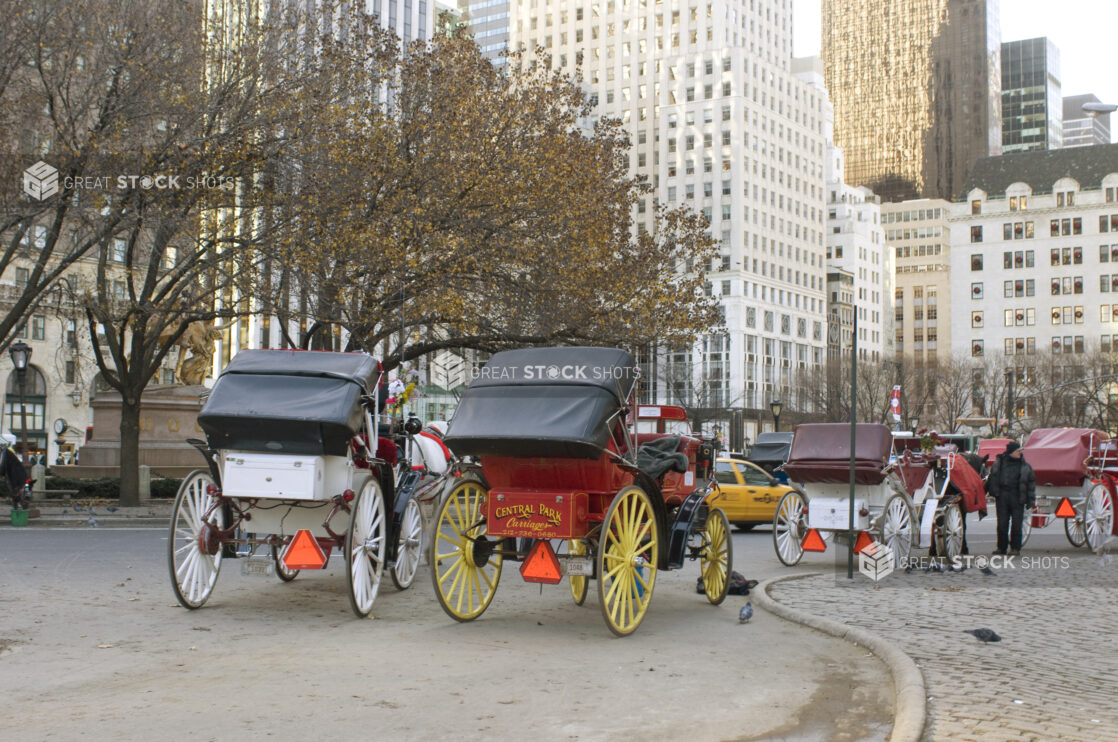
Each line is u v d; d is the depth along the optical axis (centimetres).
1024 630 982
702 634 980
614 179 3266
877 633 951
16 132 2361
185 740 594
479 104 2869
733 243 11525
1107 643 923
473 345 2958
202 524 1053
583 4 12756
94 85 2358
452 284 2705
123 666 784
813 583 1366
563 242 2756
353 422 1025
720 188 11631
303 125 2544
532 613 1096
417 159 2727
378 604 1134
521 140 2886
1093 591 1293
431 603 1150
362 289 2569
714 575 1185
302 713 653
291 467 1016
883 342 15588
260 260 2555
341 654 839
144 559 1516
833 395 8769
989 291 12325
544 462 976
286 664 797
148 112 2367
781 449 3356
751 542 2147
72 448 6109
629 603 981
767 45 12850
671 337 2948
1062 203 12012
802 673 804
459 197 2691
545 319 2770
